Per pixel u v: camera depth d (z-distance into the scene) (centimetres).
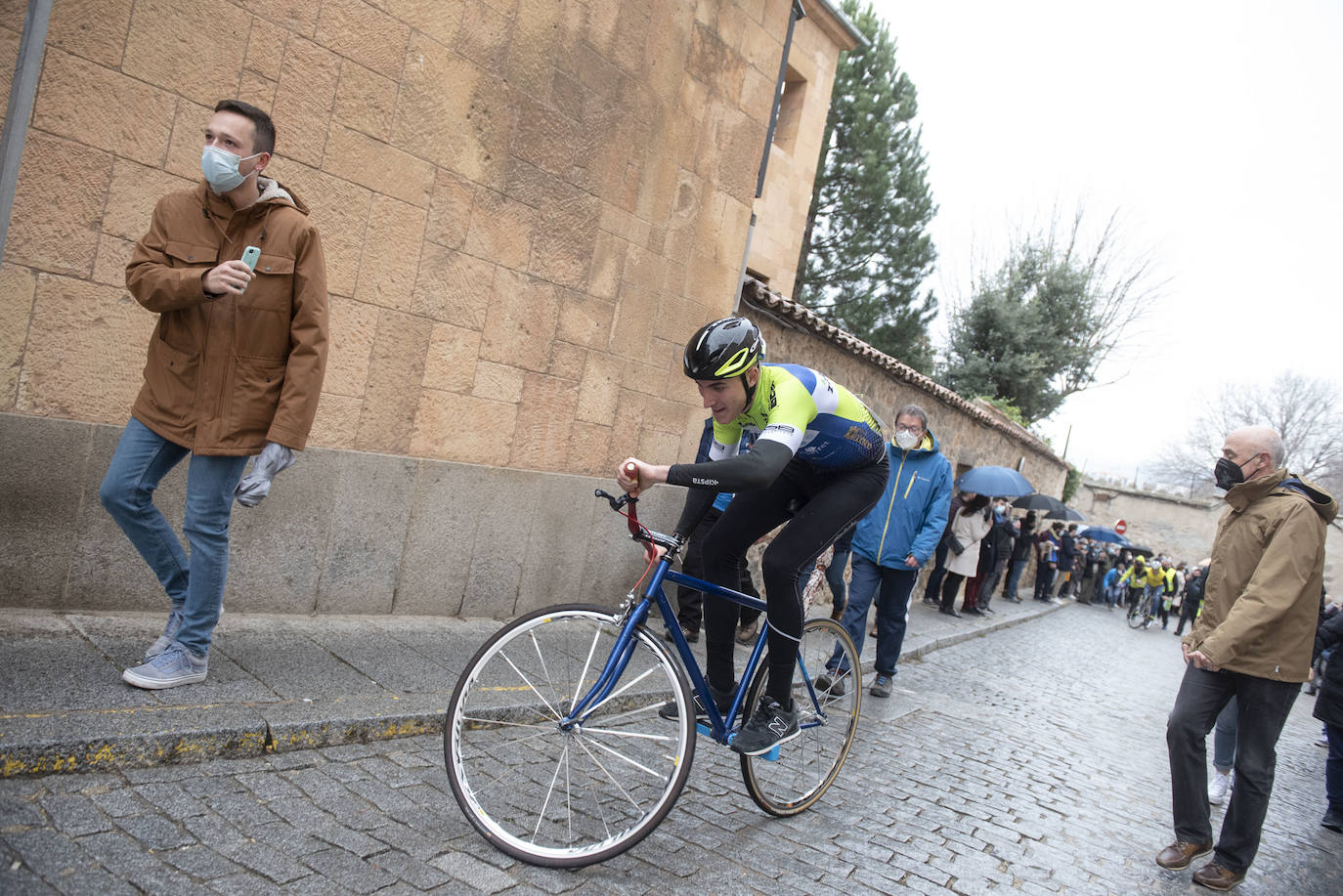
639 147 589
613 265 584
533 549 555
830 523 308
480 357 508
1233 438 372
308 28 403
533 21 505
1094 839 384
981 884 309
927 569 1293
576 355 569
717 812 334
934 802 394
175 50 362
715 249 669
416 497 483
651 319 621
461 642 462
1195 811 361
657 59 593
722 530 318
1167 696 918
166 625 339
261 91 390
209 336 291
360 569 463
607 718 283
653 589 287
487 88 486
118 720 269
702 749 413
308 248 297
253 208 292
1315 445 4891
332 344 436
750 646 329
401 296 461
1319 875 403
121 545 370
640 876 266
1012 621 1320
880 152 1870
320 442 440
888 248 1931
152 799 248
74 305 348
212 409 293
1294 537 348
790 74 1305
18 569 345
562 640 284
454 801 292
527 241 523
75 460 353
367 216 439
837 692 369
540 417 552
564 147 537
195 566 305
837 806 365
